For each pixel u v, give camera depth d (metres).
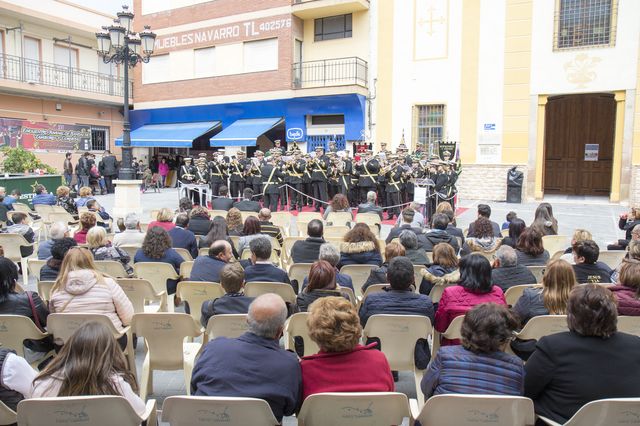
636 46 17.61
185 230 7.32
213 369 2.86
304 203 17.36
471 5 19.70
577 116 21.84
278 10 23.12
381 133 21.67
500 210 17.08
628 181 18.08
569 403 2.75
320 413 2.67
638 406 2.50
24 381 2.92
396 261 4.39
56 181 17.61
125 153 14.91
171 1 26.45
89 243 6.11
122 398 2.51
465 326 2.95
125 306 4.44
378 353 3.00
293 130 23.56
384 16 21.39
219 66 25.19
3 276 4.14
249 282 5.03
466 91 20.00
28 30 23.86
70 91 24.58
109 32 14.44
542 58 18.84
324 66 22.92
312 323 2.96
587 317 2.79
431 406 2.64
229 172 17.36
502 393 2.79
